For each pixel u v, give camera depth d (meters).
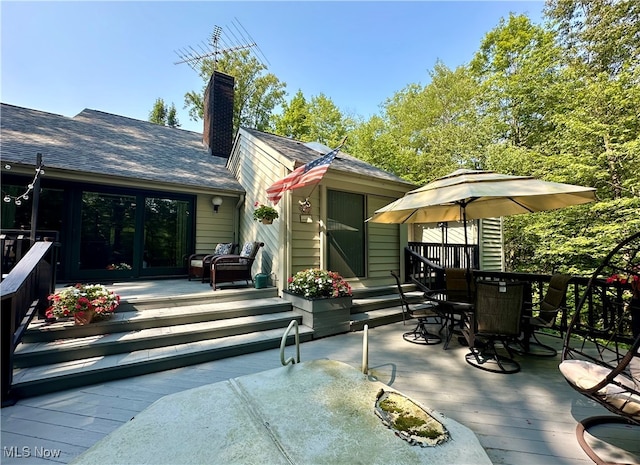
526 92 12.15
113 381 3.12
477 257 9.23
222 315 4.54
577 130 8.71
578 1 11.45
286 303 5.13
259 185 6.86
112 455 1.66
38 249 3.53
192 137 10.97
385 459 1.65
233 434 1.84
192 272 6.87
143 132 9.62
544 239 9.62
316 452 1.69
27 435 2.19
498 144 12.03
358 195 6.78
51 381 2.85
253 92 21.34
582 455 1.99
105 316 3.89
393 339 4.61
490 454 2.01
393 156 16.91
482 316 3.46
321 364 3.00
